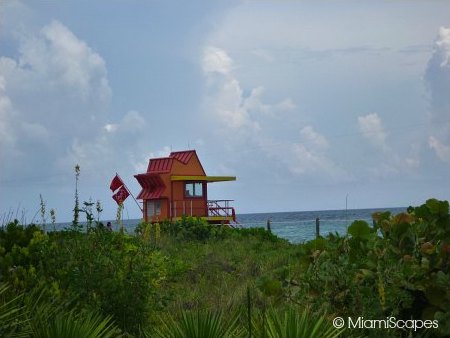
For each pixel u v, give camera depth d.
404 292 7.48
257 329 6.27
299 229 56.16
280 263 17.08
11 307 6.87
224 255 20.98
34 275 8.41
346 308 7.68
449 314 7.39
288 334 6.02
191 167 54.00
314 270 8.17
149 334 7.41
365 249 8.19
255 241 27.09
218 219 53.03
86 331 6.57
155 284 9.91
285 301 8.20
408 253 7.93
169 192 53.25
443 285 7.39
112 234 9.40
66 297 8.05
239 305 8.66
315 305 7.72
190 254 21.20
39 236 9.44
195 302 11.08
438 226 8.06
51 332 6.46
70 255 8.80
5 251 9.77
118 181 17.69
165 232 28.31
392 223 8.15
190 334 6.07
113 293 8.27
